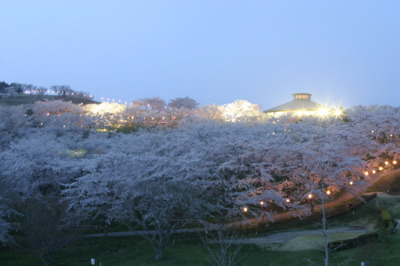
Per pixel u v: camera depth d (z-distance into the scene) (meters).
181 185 39.66
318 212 47.47
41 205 31.88
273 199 43.34
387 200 47.69
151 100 149.25
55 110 112.88
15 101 167.25
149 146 53.97
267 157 47.97
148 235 40.78
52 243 30.53
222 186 44.16
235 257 33.09
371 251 28.30
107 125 92.38
